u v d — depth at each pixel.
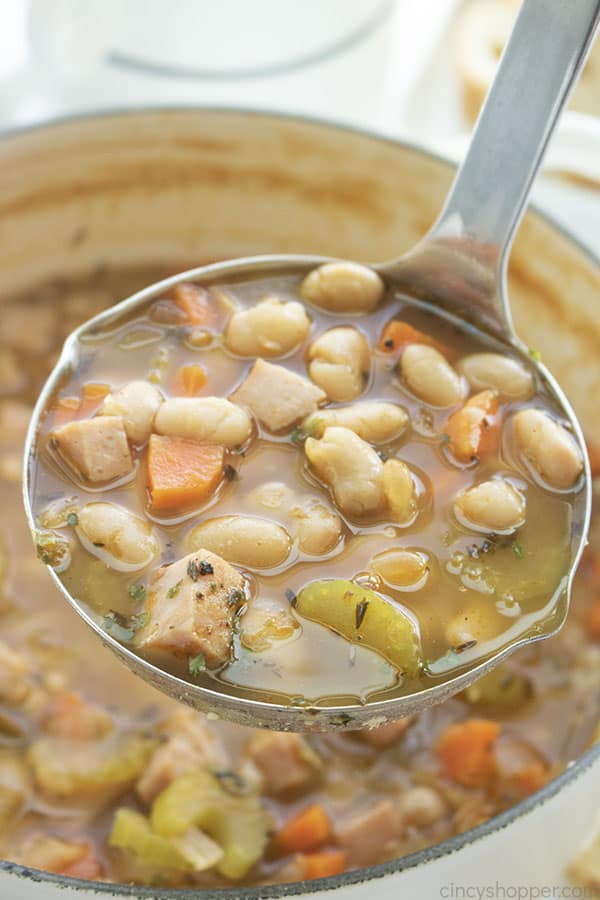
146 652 0.34
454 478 0.36
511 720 0.42
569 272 0.44
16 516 0.45
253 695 0.34
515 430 0.36
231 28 0.52
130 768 0.41
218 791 0.40
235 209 0.48
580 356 0.45
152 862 0.39
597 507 0.45
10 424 0.46
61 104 0.54
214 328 0.38
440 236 0.38
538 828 0.36
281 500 0.36
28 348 0.48
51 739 0.41
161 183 0.48
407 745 0.41
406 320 0.38
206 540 0.35
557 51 0.35
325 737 0.41
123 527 0.35
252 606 0.34
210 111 0.46
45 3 0.51
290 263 0.39
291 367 0.38
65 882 0.34
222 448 0.36
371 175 0.47
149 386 0.37
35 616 0.43
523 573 0.35
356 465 0.35
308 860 0.40
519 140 0.36
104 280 0.49
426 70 0.59
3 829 0.40
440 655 0.34
